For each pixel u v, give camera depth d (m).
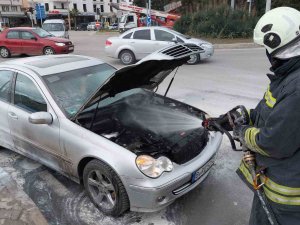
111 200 3.24
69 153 3.46
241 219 3.25
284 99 1.71
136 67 3.18
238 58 13.46
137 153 3.04
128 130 3.51
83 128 3.38
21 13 68.62
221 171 4.12
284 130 1.71
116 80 3.30
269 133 1.76
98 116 3.68
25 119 3.93
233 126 2.17
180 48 3.34
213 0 22.84
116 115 3.79
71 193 3.77
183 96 7.62
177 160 3.15
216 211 3.37
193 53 3.39
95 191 3.43
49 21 20.45
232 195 3.62
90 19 74.50
